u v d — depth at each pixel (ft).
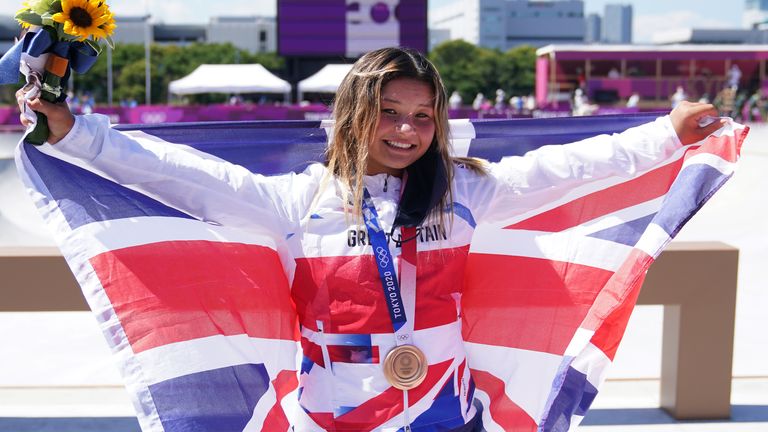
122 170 6.31
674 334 13.43
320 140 8.25
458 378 6.70
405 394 6.41
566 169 7.34
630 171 7.54
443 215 6.69
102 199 6.80
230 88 89.86
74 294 12.46
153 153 6.35
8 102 119.75
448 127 6.75
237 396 6.98
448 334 6.67
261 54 280.10
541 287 8.17
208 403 6.86
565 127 8.91
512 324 8.14
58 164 6.64
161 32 409.49
